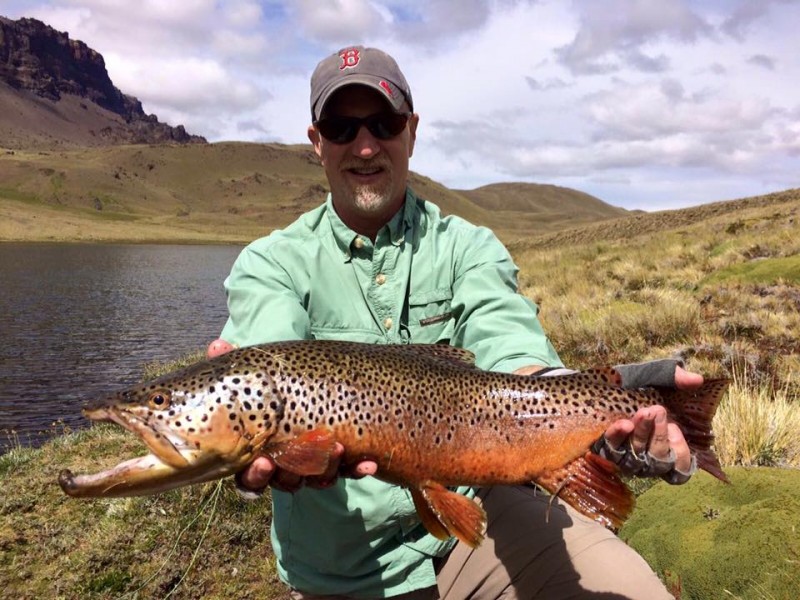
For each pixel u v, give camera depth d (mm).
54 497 1831
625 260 5691
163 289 11859
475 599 954
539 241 16688
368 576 944
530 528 937
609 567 883
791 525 1061
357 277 1026
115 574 1471
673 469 780
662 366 833
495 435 865
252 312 964
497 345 967
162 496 1769
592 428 860
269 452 810
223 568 1529
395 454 843
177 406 788
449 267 1044
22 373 4969
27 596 1399
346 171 986
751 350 2572
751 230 6406
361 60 979
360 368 849
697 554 1130
